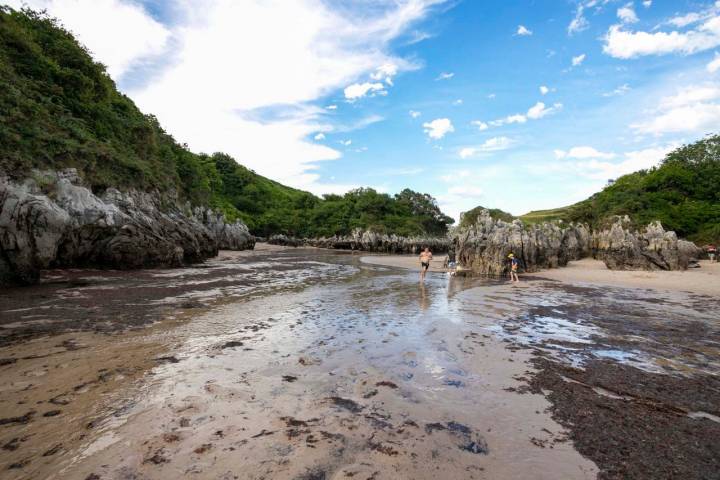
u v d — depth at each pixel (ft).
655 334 30.35
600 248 125.70
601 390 19.20
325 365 21.83
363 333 29.09
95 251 65.98
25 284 47.11
